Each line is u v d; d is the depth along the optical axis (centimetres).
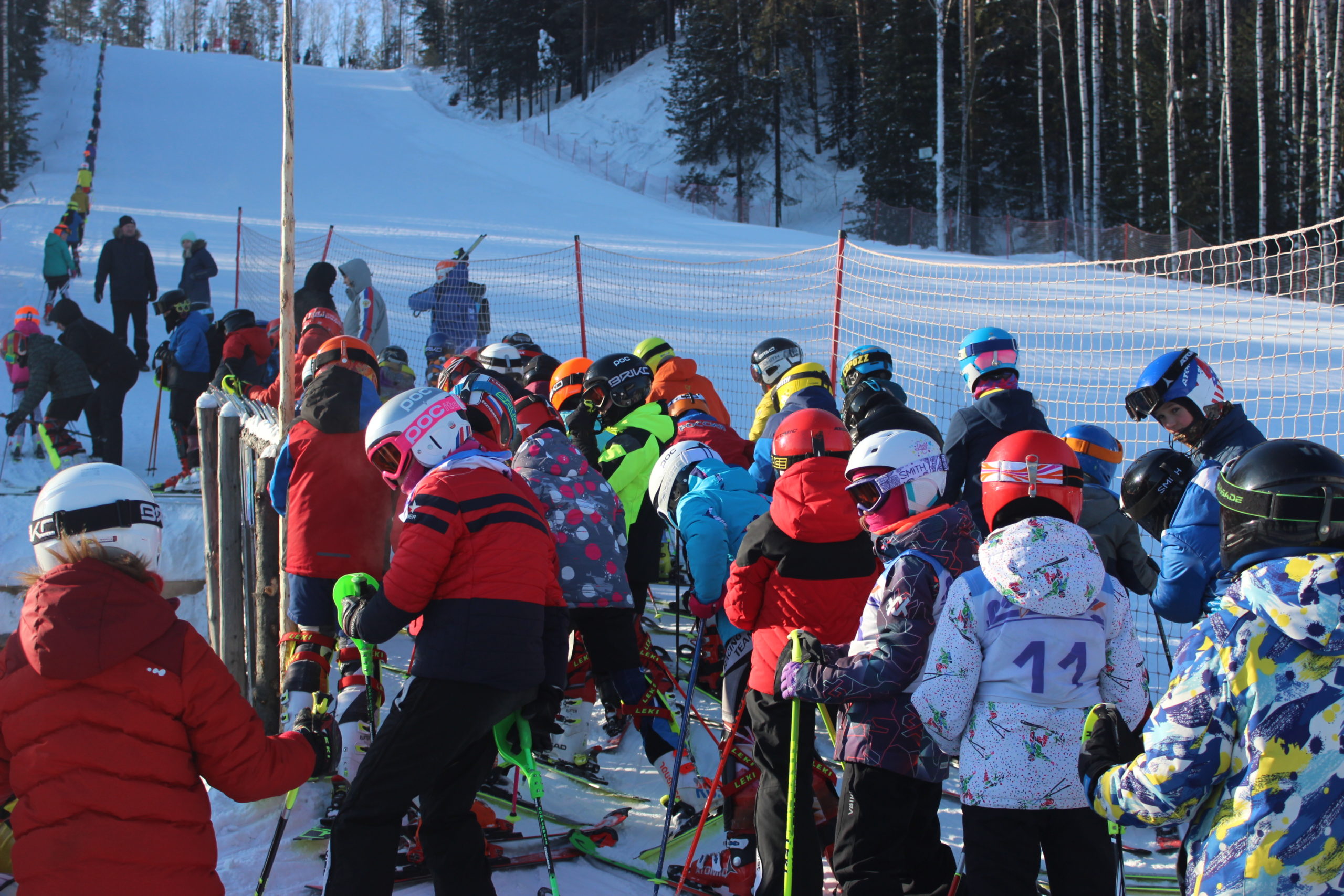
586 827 381
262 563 428
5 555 638
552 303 1700
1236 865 180
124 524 213
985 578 246
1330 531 179
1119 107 3978
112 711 205
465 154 4369
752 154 5303
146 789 206
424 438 290
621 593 392
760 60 5003
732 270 2114
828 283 1920
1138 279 2086
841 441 320
